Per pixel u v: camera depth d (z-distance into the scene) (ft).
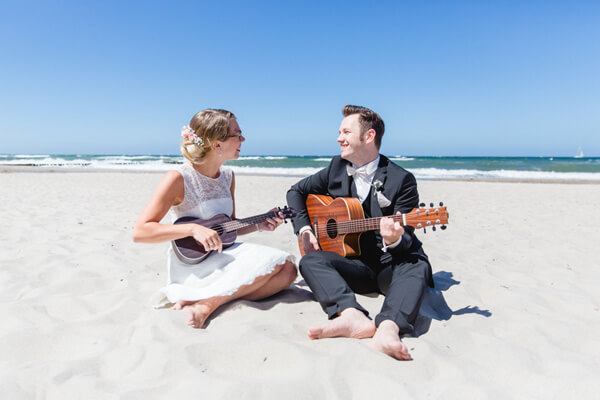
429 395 5.37
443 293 9.73
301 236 9.68
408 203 8.51
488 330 7.70
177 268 8.30
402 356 6.22
